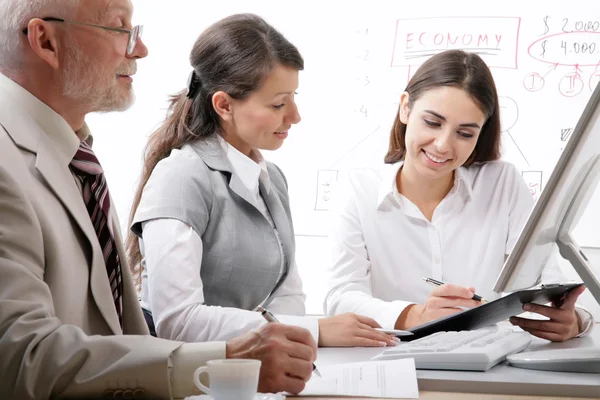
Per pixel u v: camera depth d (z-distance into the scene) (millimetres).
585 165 1127
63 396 903
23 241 969
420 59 2930
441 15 2916
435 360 1111
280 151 2969
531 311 1423
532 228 1098
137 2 2988
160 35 2990
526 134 2883
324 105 2963
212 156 1616
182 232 1466
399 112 2111
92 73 1215
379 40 2949
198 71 1654
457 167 2062
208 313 1374
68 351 903
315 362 1198
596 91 983
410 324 1644
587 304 2805
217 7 2982
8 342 892
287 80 1612
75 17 1190
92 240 1145
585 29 2850
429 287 2047
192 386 931
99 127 2982
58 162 1153
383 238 2066
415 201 2094
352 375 1047
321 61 2969
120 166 2973
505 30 2887
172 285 1409
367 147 2949
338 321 1421
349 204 2086
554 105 2869
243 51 1587
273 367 950
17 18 1183
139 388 906
